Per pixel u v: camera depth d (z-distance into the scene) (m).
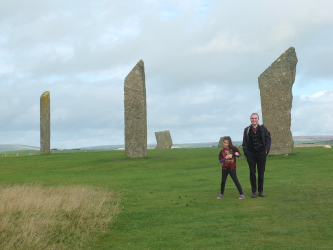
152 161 31.97
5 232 9.16
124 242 9.16
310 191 14.00
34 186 17.84
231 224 10.13
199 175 22.58
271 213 11.09
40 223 9.81
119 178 22.72
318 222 9.84
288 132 31.61
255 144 13.67
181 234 9.52
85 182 20.86
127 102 35.53
